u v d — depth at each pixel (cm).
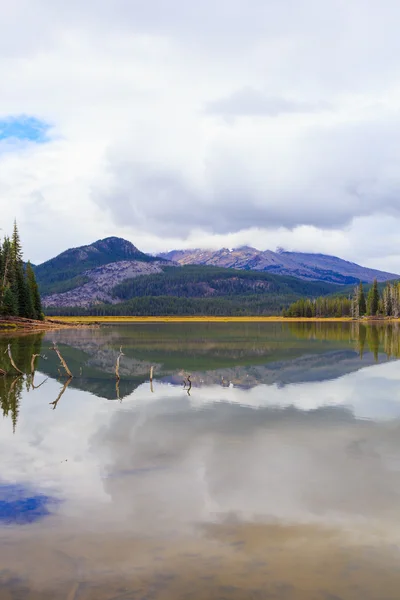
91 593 642
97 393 2352
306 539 797
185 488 1038
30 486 1053
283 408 1920
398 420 1680
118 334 8088
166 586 658
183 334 8206
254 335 7756
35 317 10500
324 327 11150
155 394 2306
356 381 2656
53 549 764
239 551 755
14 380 2827
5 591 647
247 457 1261
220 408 1930
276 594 638
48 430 1574
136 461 1233
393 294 16688
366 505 938
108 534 816
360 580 671
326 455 1273
